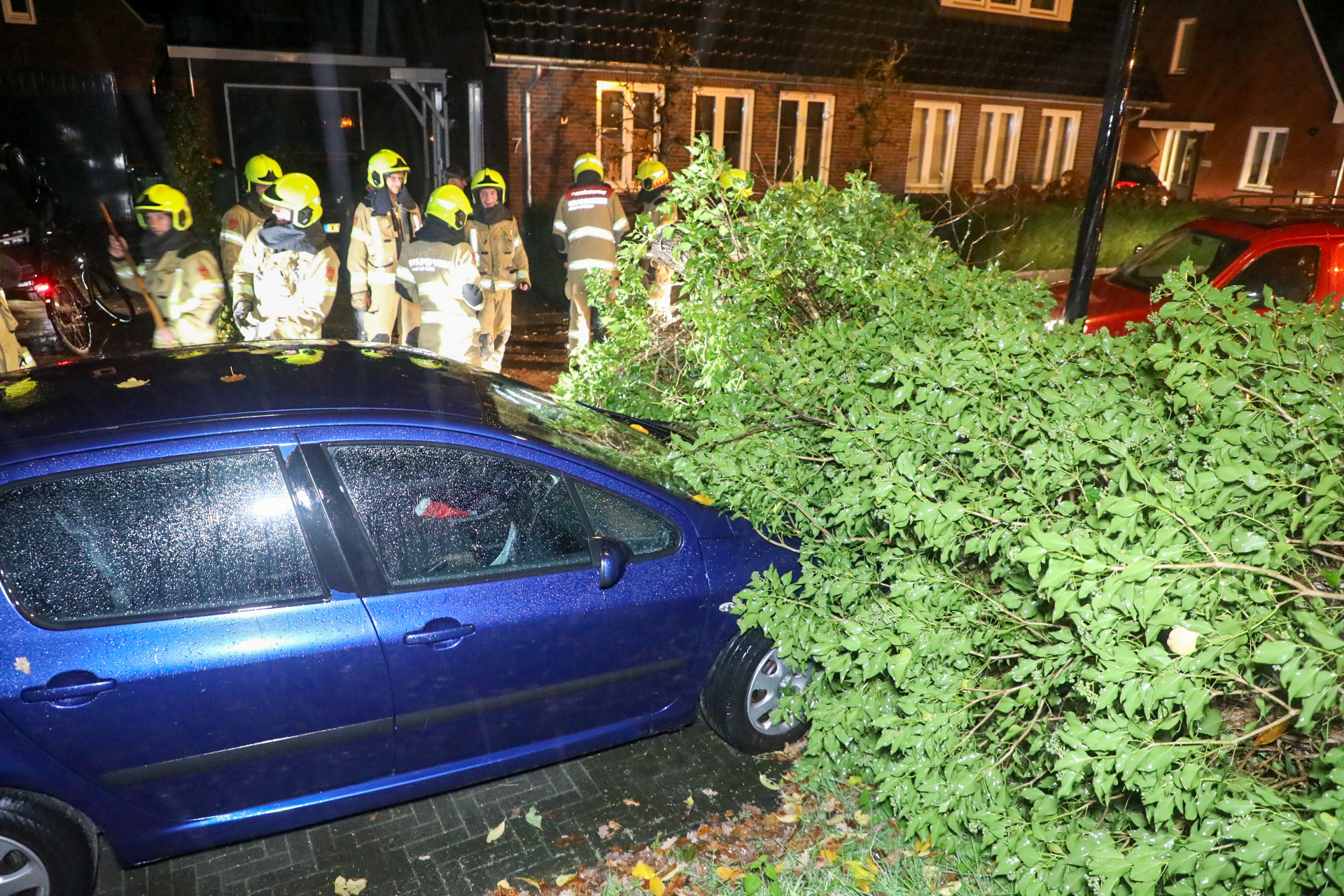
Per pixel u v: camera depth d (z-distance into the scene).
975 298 3.95
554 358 9.82
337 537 2.95
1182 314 2.73
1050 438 2.74
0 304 5.20
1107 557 2.30
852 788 3.60
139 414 2.94
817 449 3.58
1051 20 19.30
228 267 7.50
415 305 7.79
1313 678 1.95
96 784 2.73
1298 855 2.00
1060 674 2.61
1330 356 2.63
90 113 17.11
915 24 17.89
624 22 15.08
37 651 2.62
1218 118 26.48
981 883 3.06
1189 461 2.65
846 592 3.20
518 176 15.06
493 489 3.21
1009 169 19.84
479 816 3.44
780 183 5.28
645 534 3.49
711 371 4.54
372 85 19.17
